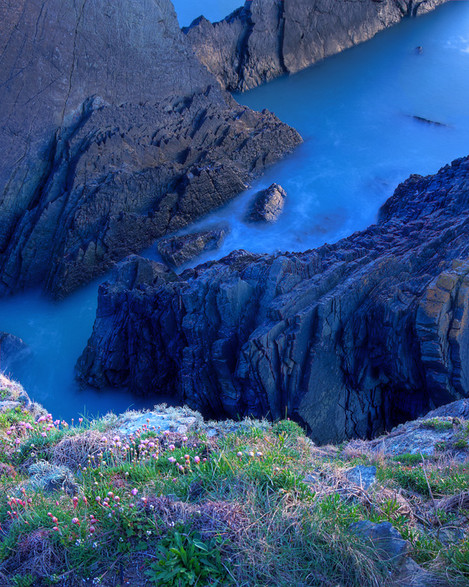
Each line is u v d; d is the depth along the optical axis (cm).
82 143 3488
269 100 4819
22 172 3472
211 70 4731
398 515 736
